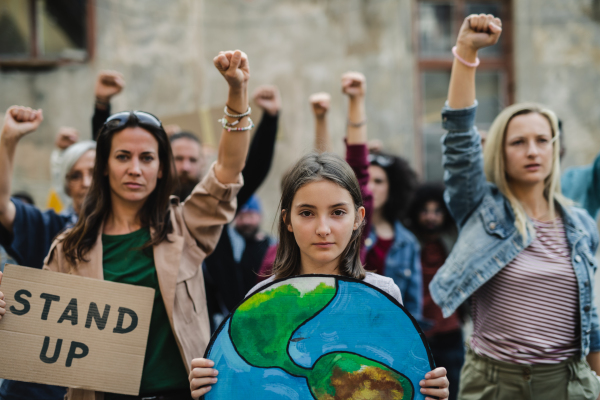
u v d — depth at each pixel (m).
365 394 1.63
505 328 2.26
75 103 7.29
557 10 7.72
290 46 7.73
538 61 7.71
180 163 3.25
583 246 2.31
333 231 1.74
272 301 1.69
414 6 7.75
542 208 2.43
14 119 2.25
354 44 7.69
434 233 3.98
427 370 1.64
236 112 2.13
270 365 1.65
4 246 2.36
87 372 1.91
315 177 1.76
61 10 7.38
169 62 7.52
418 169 7.64
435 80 7.78
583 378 2.23
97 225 2.10
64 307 1.94
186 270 2.09
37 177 7.16
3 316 1.90
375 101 7.65
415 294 3.54
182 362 2.01
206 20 7.66
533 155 2.33
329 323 1.68
